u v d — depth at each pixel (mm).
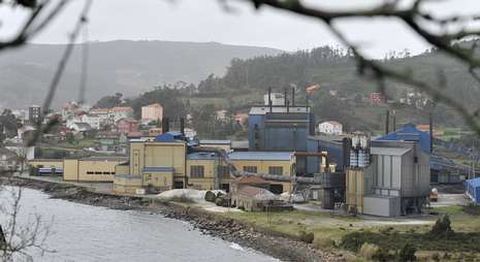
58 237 152750
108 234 165875
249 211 199250
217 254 144000
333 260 131250
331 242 144125
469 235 145000
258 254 145750
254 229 169000
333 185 196125
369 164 188750
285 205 197750
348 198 189500
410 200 188375
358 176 187000
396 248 132000
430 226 161625
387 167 187125
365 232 151500
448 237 143375
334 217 181875
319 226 165875
